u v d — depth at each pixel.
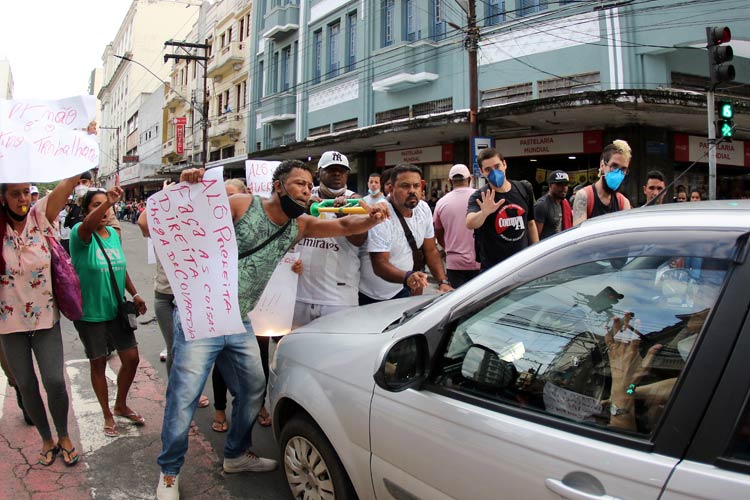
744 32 10.96
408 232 3.70
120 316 3.56
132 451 3.36
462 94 14.92
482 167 4.06
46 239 3.03
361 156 18.14
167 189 2.65
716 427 1.31
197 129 33.16
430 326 2.08
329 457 2.36
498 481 1.66
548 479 1.53
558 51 12.92
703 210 1.62
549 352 1.77
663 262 1.58
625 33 11.95
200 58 26.92
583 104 10.41
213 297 2.64
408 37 16.66
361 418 2.18
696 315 1.46
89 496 2.86
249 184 4.08
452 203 5.07
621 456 1.42
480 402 1.81
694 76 12.53
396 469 2.02
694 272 1.50
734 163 13.57
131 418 3.75
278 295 3.39
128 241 20.52
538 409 1.69
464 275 5.06
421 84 16.23
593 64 12.36
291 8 22.20
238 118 27.33
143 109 50.59
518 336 1.86
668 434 1.38
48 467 3.15
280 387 2.69
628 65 11.91
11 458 3.25
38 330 3.03
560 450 1.54
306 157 19.45
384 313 2.77
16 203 2.82
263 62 24.98
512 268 1.96
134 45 55.00
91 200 3.53
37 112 2.76
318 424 2.38
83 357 5.32
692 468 1.30
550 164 13.76
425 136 14.59
